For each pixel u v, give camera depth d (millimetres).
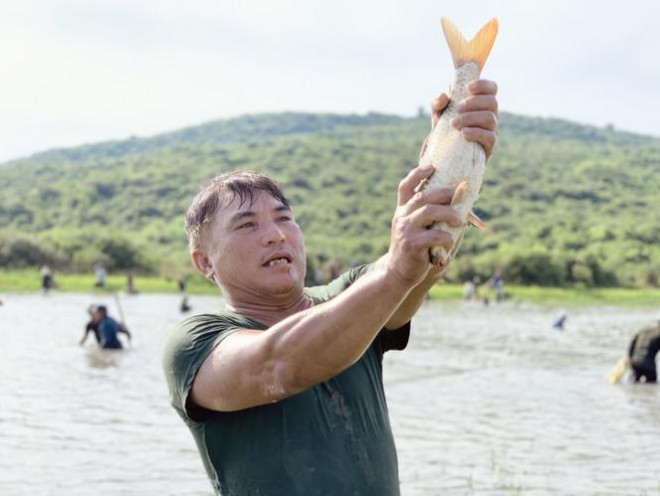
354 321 2680
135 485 9477
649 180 144875
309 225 107000
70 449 11211
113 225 109438
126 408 14305
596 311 54250
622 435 12750
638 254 90062
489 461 10914
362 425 3227
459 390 17094
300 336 2752
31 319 33625
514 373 20062
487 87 2820
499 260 76375
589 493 9453
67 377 17875
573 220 103500
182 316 37125
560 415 14367
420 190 2758
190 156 154625
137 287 60406
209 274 3541
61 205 116062
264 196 3406
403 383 17969
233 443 3129
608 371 20766
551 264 76438
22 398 15180
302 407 3135
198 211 3475
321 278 60062
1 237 68938
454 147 2777
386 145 169375
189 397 3094
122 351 22750
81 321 32875
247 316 3340
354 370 3303
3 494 9078
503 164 146000
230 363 2943
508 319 42594
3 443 11547
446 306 55500
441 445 11852
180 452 11086
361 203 118812
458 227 2668
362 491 3125
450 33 2961
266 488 3084
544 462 10898
